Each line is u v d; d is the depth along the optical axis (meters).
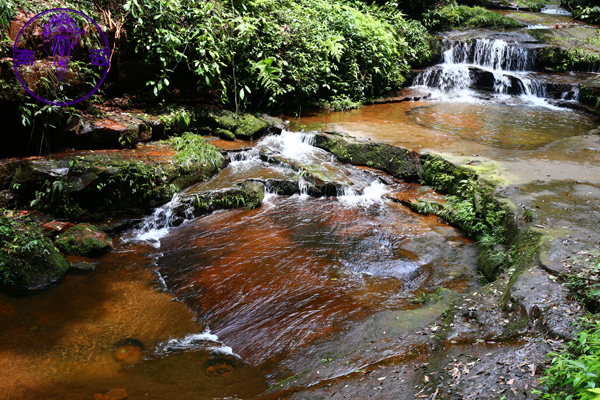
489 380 3.06
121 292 5.41
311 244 6.43
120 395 3.84
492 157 8.03
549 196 6.22
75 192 6.46
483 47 15.92
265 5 11.01
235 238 6.61
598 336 2.84
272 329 4.71
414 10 18.30
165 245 6.48
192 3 9.39
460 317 3.99
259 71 10.40
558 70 15.37
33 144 6.97
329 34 12.50
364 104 13.09
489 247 5.71
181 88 9.65
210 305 5.16
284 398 3.43
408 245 6.33
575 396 2.64
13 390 3.88
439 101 13.80
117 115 8.22
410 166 8.34
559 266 4.21
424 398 3.07
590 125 11.16
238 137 9.58
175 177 7.41
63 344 4.52
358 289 5.38
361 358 3.79
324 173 8.27
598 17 19.11
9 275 5.34
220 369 4.20
